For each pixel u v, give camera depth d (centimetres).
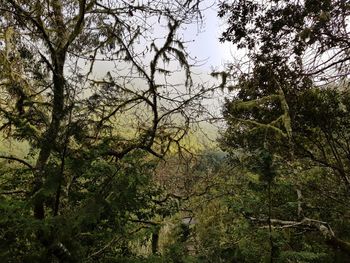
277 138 777
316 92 762
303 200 654
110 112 595
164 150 734
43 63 512
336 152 787
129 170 367
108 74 605
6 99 585
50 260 329
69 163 364
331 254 569
